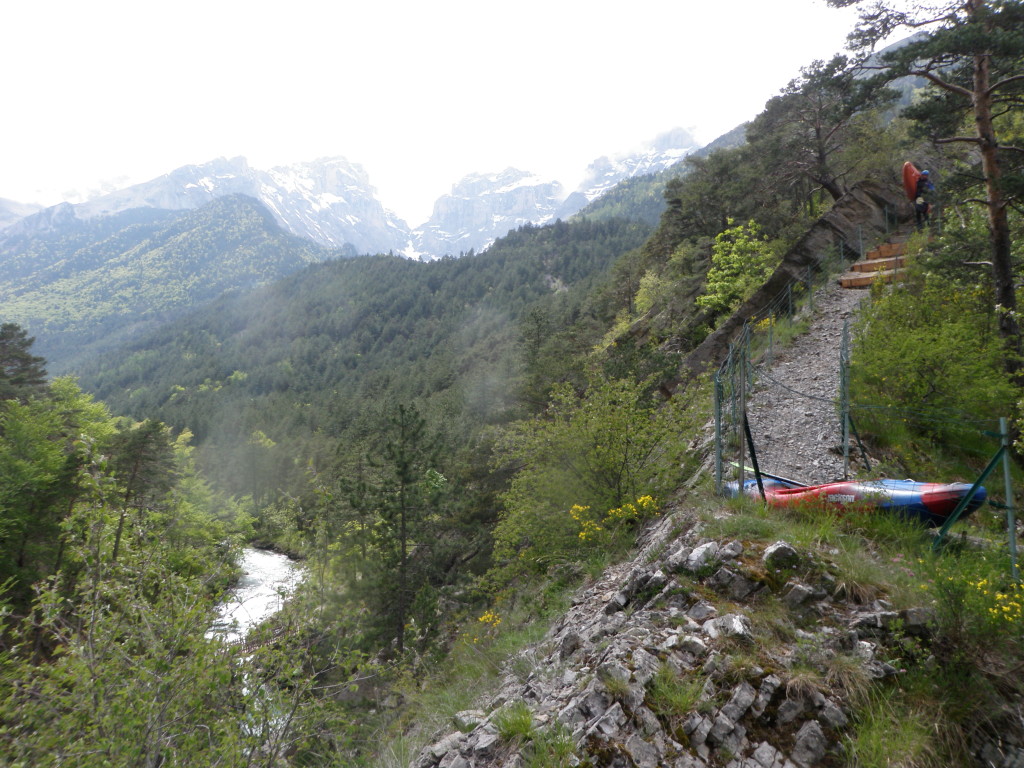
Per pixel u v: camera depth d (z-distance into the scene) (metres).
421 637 19.31
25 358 42.53
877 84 13.72
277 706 7.68
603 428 10.62
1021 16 11.82
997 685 4.24
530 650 7.18
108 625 7.44
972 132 20.08
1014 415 9.24
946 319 12.01
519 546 13.21
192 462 55.62
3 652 7.35
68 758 6.41
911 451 9.56
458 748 5.01
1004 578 4.91
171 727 7.15
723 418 11.20
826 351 14.70
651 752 4.17
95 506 8.41
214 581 9.38
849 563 5.49
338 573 22.30
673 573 6.12
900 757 3.89
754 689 4.42
